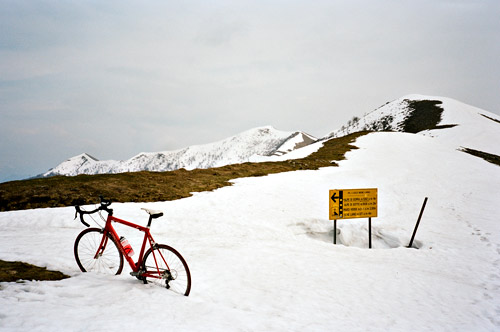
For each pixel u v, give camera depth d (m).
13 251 7.80
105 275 6.18
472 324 6.22
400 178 30.31
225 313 5.26
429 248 13.13
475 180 32.47
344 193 13.86
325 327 5.35
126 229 11.95
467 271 10.16
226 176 25.25
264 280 7.67
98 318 4.37
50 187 18.36
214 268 8.16
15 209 15.22
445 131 109.06
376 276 8.65
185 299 5.58
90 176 22.11
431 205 22.41
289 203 18.12
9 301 4.60
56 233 10.98
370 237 14.18
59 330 3.92
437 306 7.02
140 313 4.70
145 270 5.82
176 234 12.13
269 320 5.32
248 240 11.88
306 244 12.14
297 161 35.84
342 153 44.47
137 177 22.23
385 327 5.68
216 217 14.65
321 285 7.61
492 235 15.19
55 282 5.56
